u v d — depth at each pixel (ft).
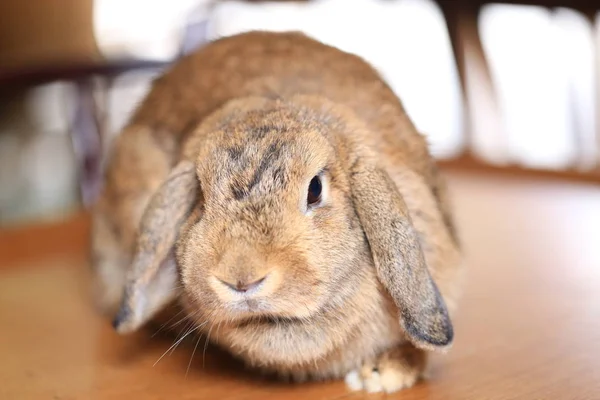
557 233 3.20
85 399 1.91
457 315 2.29
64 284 2.87
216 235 1.68
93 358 2.15
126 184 2.25
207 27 4.04
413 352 1.89
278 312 1.66
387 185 1.77
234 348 1.87
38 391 1.96
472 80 4.90
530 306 2.34
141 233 1.89
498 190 4.22
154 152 2.21
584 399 1.78
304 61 2.16
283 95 2.03
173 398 1.89
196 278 1.69
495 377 1.90
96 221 2.41
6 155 4.23
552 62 4.68
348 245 1.74
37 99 4.24
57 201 4.28
